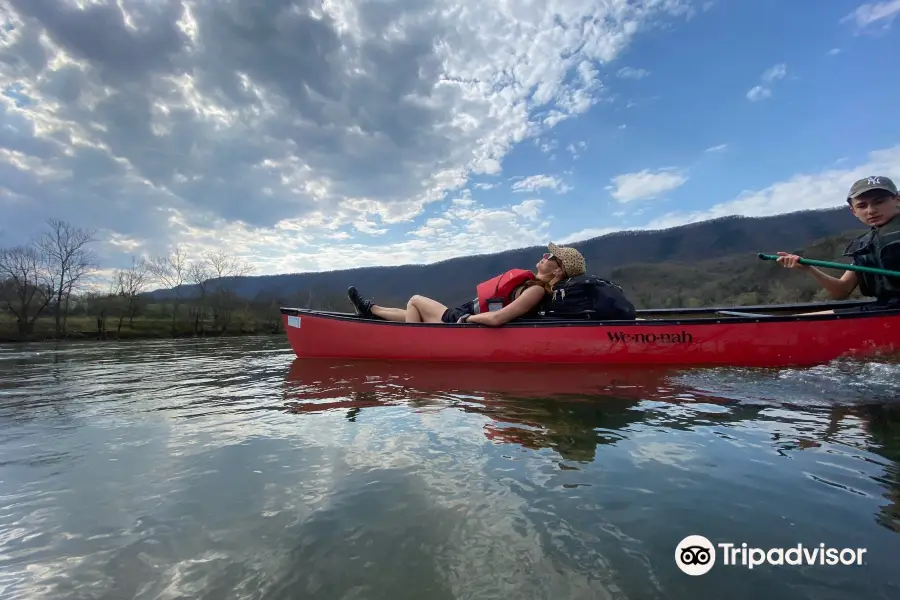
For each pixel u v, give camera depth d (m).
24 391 2.71
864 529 0.89
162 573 0.81
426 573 0.79
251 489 1.15
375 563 0.82
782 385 2.32
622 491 1.09
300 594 0.74
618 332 3.25
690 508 1.00
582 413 1.85
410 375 3.02
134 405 2.23
